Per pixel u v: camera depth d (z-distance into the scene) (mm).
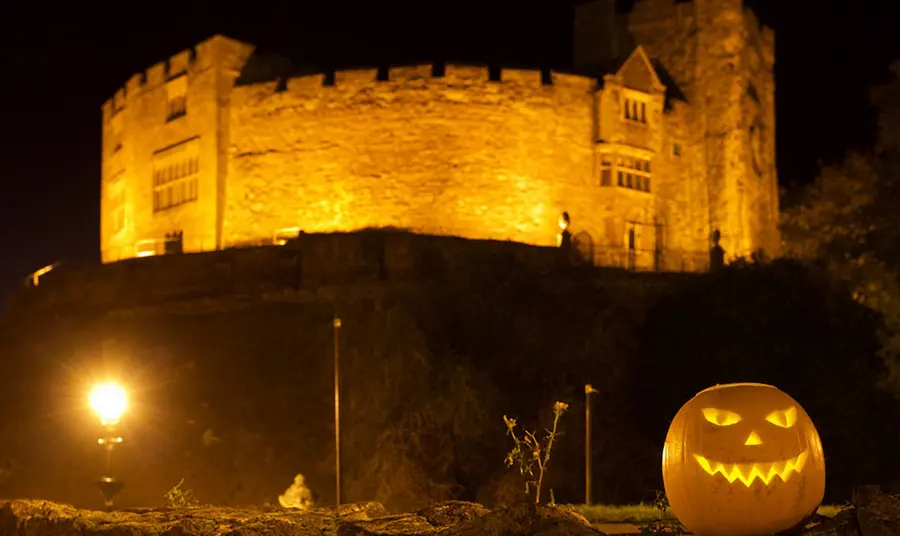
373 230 46594
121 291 47094
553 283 41000
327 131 49156
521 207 48000
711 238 51875
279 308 42406
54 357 45000
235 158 50906
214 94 51156
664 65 54094
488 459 33750
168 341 42594
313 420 36062
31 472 37062
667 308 39875
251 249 44406
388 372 36250
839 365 37281
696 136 52844
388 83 48531
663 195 51500
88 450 37156
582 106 49500
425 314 38938
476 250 42094
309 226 49062
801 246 53500
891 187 48969
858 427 35969
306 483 33469
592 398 36406
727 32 52594
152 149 55406
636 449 34812
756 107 53594
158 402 38469
